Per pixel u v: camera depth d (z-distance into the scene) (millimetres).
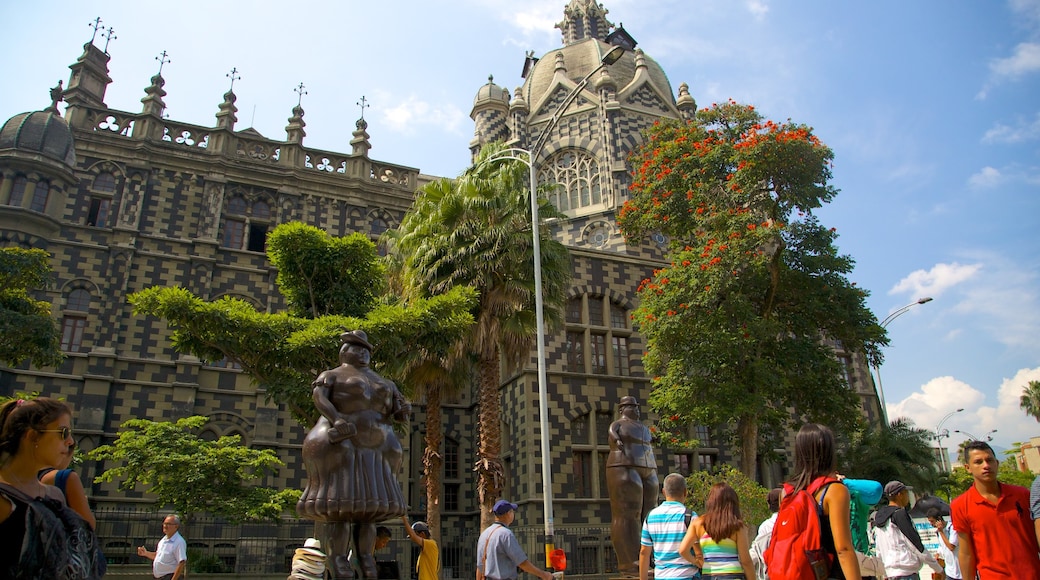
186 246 33031
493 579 8977
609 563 28312
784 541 5531
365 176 38094
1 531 4199
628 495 15227
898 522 10469
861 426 25969
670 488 8695
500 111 46625
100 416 29094
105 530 27219
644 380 31938
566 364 30984
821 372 25250
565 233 40812
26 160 30453
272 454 24719
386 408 10820
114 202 32594
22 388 28406
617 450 15648
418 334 19562
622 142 41875
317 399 10250
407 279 23562
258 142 36469
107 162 33000
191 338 19250
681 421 26219
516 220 23297
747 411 23172
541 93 47469
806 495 5582
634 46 50938
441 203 23250
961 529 7457
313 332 18375
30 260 21062
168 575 12547
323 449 10164
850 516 5871
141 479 22594
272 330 19016
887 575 10445
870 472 30656
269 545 28453
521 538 27594
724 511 7328
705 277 24141
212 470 22141
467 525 33406
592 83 45188
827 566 5383
